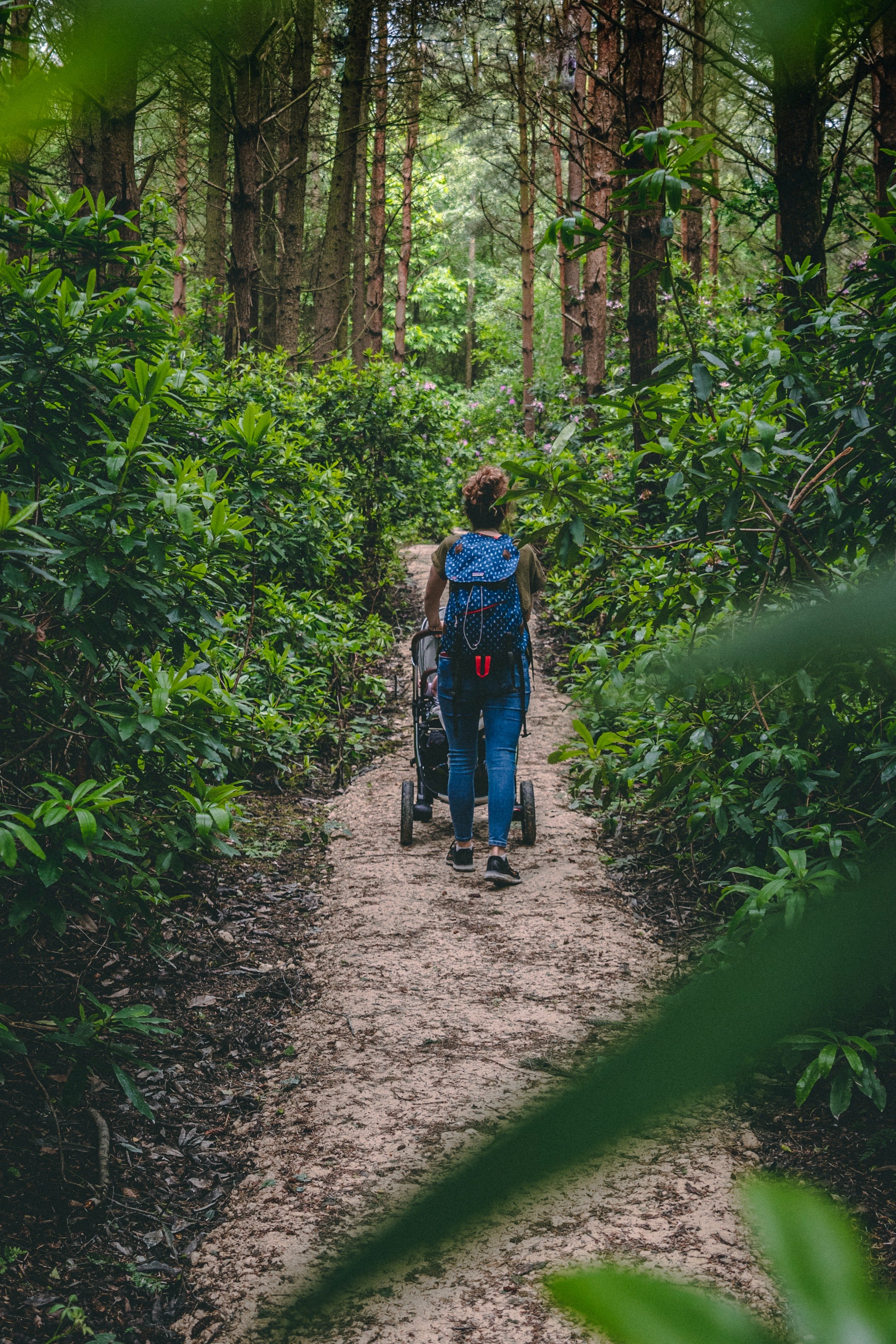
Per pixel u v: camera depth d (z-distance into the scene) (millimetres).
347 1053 3322
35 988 3311
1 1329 2156
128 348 3734
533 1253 2357
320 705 6426
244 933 4172
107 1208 2564
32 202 3355
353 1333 2148
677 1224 2432
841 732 2986
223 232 14461
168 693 2752
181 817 3088
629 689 2771
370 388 9930
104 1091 3031
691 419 2902
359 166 18406
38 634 2770
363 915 4387
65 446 3055
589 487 2566
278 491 4848
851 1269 157
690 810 4090
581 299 14992
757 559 2865
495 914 4375
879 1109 2646
